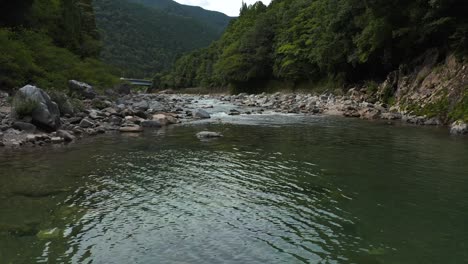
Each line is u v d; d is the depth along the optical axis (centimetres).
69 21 5653
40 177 1348
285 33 8331
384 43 4469
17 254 783
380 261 765
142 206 1074
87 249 809
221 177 1378
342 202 1116
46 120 2139
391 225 947
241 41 10175
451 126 2691
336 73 6347
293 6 9119
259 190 1228
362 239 867
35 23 4556
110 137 2238
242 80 9725
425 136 2372
